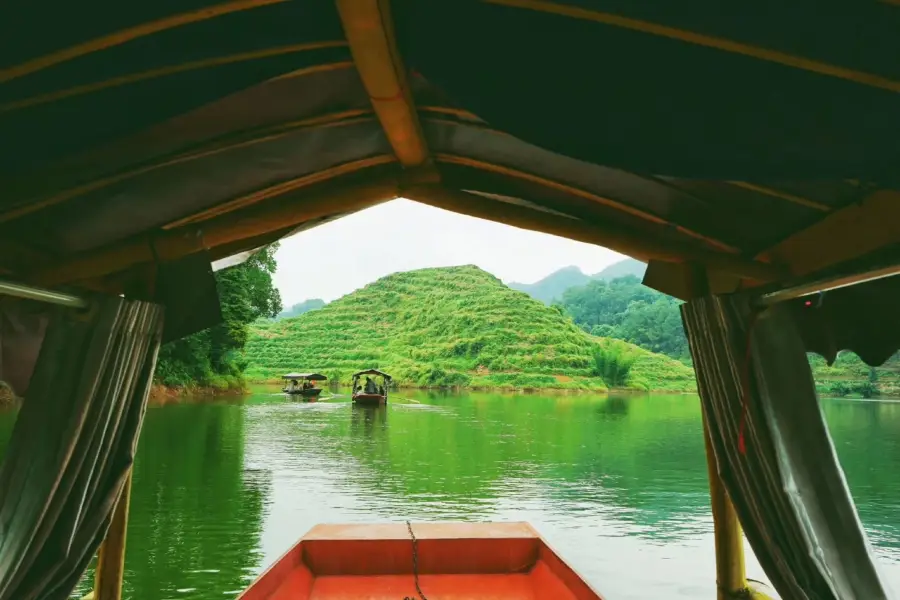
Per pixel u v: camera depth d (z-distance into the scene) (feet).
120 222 9.46
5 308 9.04
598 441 83.92
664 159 6.57
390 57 6.66
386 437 81.46
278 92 7.71
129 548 30.22
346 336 308.60
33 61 5.74
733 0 5.22
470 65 6.33
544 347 266.57
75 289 8.21
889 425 111.45
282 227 11.37
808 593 8.47
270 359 288.30
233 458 59.11
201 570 27.25
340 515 38.27
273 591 13.67
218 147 8.41
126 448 8.72
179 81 6.43
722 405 9.23
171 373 125.59
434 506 42.16
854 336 9.50
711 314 9.25
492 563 16.12
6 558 7.64
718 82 6.01
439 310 308.60
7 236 8.89
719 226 10.16
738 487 9.37
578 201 10.44
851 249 8.71
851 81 5.83
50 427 8.02
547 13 5.68
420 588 15.21
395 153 9.54
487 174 10.18
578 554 32.07
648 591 26.86
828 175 6.68
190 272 9.99
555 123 6.42
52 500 7.91
